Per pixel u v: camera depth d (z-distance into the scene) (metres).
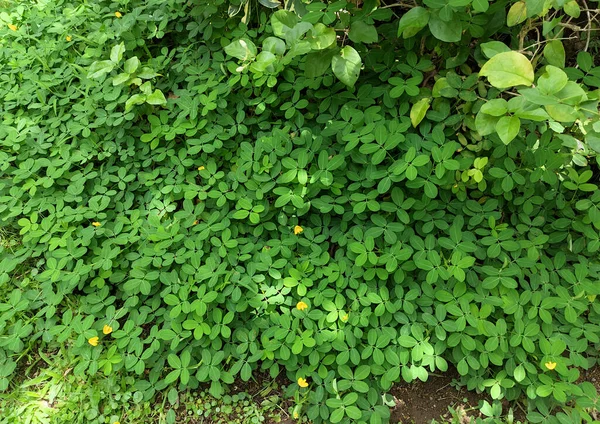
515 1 2.04
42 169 2.87
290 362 2.18
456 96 2.28
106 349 2.31
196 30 2.94
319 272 2.30
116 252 2.38
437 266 2.15
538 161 2.19
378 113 2.48
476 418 2.16
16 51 3.36
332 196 2.42
